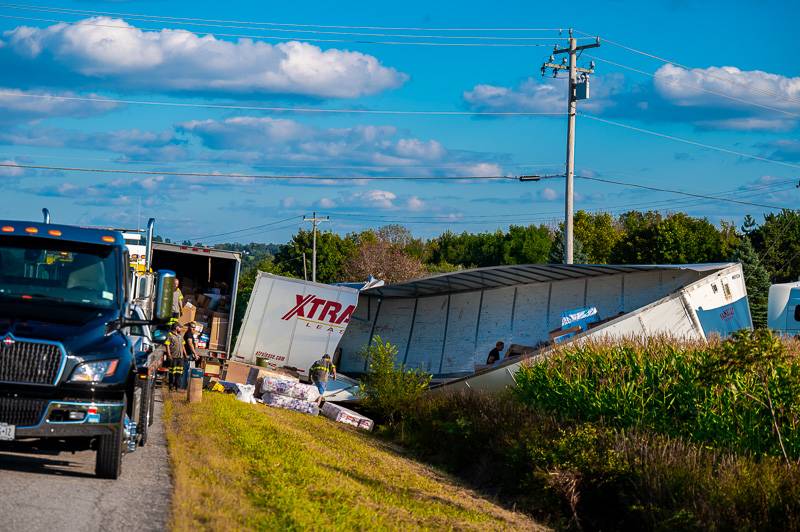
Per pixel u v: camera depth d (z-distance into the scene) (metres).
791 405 14.30
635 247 68.31
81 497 8.56
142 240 20.11
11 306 9.80
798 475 12.16
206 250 25.19
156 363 13.76
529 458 16.36
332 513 9.64
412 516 11.19
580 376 18.38
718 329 25.75
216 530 7.64
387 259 83.06
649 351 18.28
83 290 10.30
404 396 24.44
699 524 11.80
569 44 36.53
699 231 67.12
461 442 19.30
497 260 97.88
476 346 31.91
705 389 15.10
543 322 30.89
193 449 12.29
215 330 25.34
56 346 9.28
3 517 7.44
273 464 11.98
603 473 14.50
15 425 9.06
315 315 27.56
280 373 26.28
